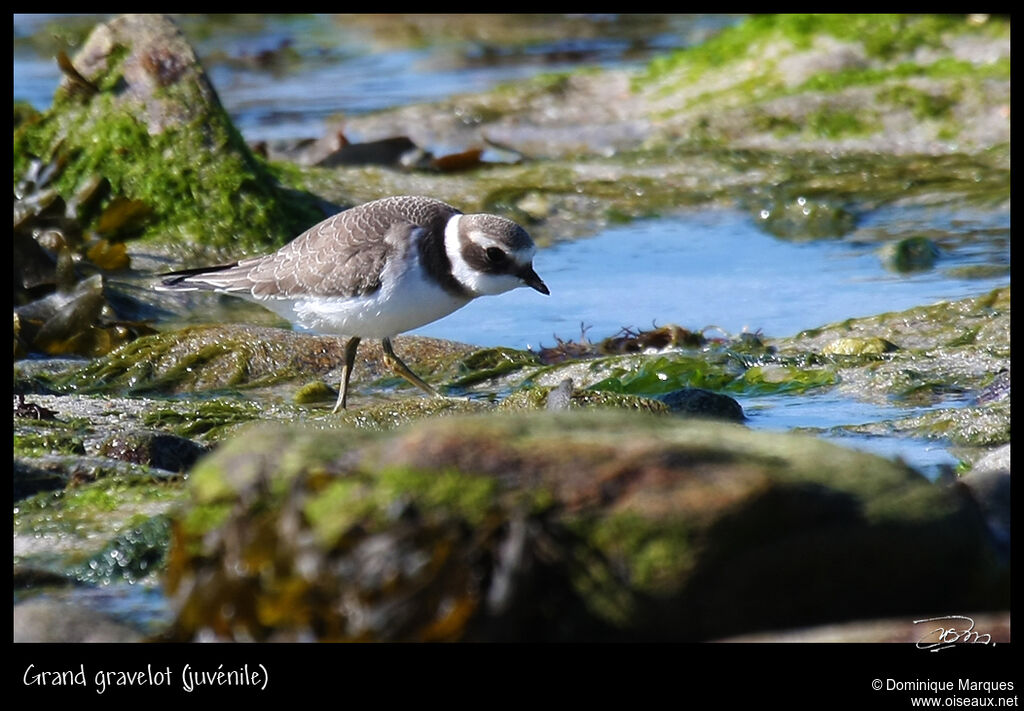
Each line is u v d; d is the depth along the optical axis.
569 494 6.46
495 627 6.37
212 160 19.73
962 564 6.79
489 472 6.51
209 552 6.80
